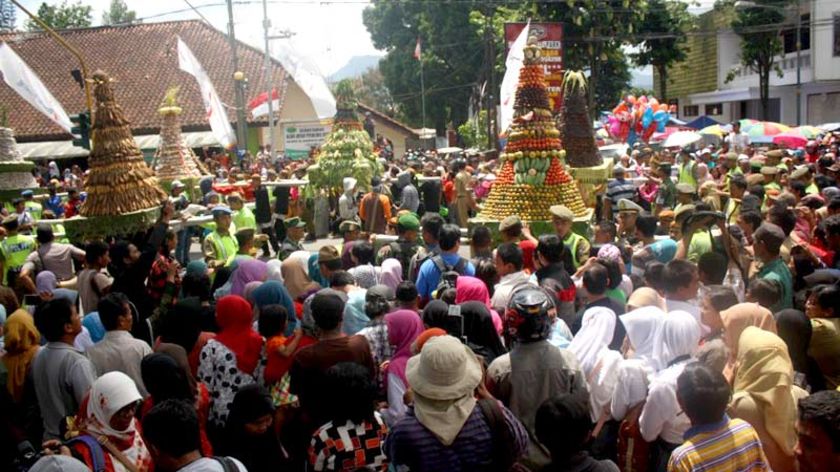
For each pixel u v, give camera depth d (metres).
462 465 3.37
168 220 7.44
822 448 2.90
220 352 5.04
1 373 4.98
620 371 4.43
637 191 13.84
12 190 17.80
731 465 3.40
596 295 5.54
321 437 3.75
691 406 3.47
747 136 22.89
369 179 18.03
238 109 28.20
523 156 10.14
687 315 4.58
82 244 10.05
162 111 20.47
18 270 9.30
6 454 4.27
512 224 7.50
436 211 16.47
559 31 26.55
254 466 4.32
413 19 48.84
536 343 4.23
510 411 3.92
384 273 7.05
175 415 3.35
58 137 34.34
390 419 4.79
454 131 50.56
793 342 4.77
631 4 30.52
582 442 3.23
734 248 6.74
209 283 6.55
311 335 5.27
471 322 4.99
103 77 10.27
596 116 43.66
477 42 44.50
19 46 39.41
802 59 33.94
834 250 7.14
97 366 4.86
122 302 5.02
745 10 34.22
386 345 5.21
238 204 12.05
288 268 7.00
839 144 20.98
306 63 29.12
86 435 3.76
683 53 37.09
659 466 4.27
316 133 31.30
